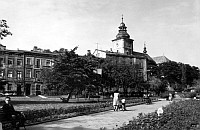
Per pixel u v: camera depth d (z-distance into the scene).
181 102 29.58
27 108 23.38
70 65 34.59
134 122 11.68
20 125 13.55
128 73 57.50
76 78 34.12
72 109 22.00
